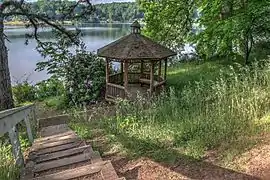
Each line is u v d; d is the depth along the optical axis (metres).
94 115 9.48
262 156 4.23
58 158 4.81
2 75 9.81
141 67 13.66
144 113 7.73
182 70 15.43
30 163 4.52
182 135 5.57
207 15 11.82
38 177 3.81
